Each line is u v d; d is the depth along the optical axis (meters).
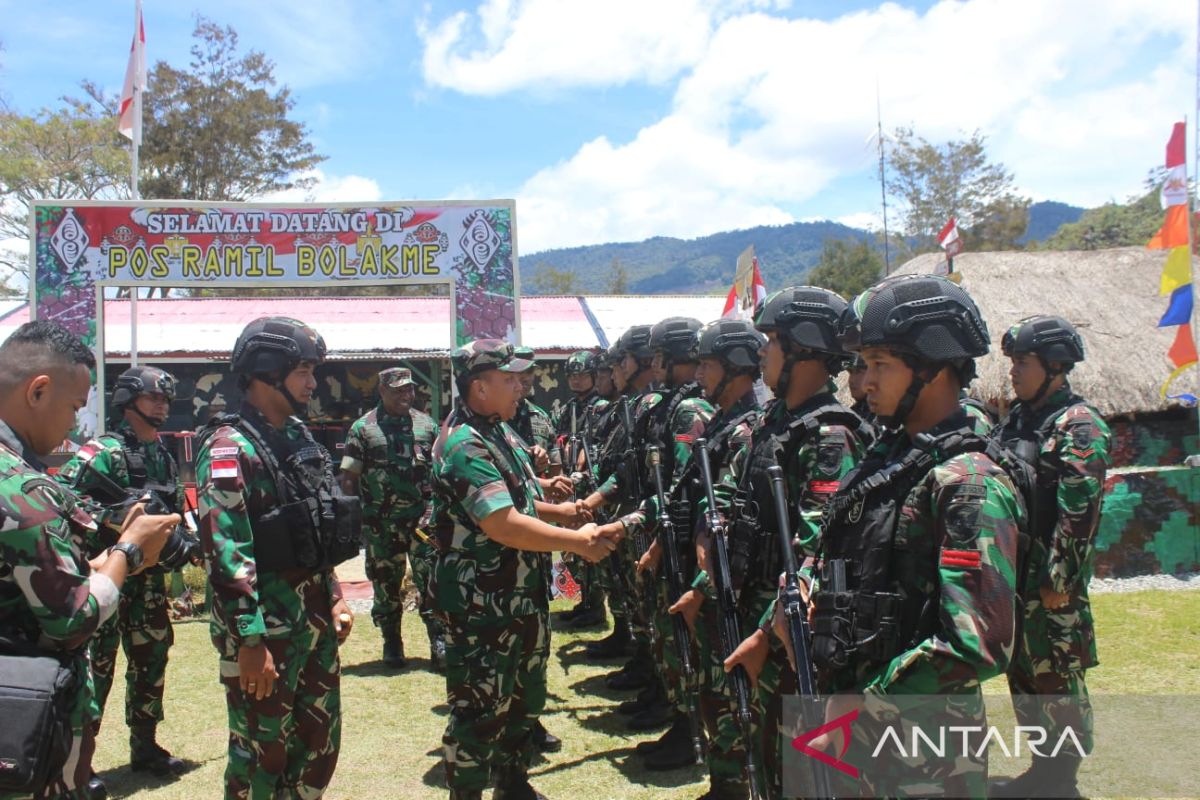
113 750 5.21
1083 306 13.70
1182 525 8.74
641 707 5.50
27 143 25.86
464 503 3.51
